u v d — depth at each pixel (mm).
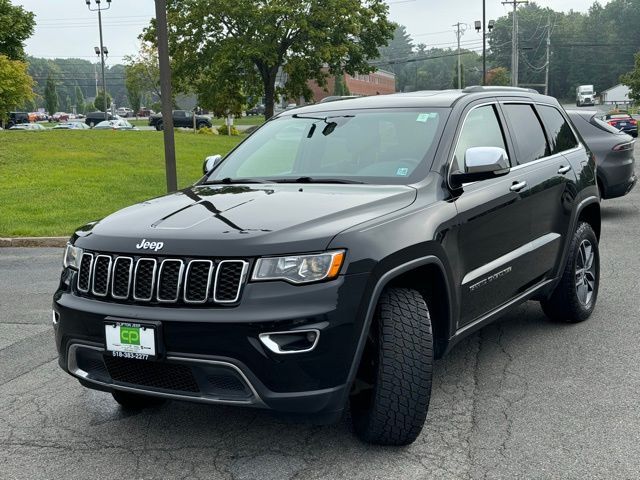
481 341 5586
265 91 46844
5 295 8008
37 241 11555
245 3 42938
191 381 3455
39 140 27094
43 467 3742
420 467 3576
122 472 3654
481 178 4297
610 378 4746
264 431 4074
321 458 3705
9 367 5461
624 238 9969
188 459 3766
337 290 3336
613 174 11344
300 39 44656
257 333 3262
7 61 41375
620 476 3451
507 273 4781
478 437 3906
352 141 4727
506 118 5254
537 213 5195
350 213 3695
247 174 4840
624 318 6113
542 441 3842
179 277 3420
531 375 4832
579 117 11633
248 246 3375
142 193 16469
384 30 46906
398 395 3551
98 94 136250
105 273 3660
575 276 5781
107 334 3523
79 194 16094
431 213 4008
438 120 4633
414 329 3584
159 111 79938
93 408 4559
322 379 3332
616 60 164500
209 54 43906
